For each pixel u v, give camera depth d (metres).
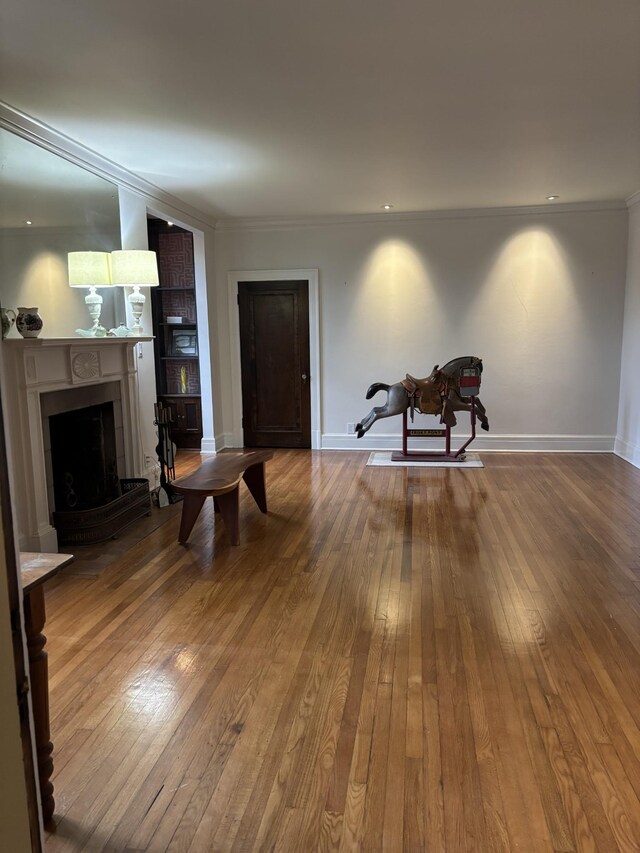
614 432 6.62
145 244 5.13
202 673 2.46
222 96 3.26
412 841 1.64
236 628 2.84
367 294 6.75
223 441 7.24
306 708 2.22
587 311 6.45
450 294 6.62
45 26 2.50
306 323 6.95
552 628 2.79
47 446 3.91
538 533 4.09
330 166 4.65
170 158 4.39
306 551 3.83
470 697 2.27
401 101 3.37
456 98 3.34
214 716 2.19
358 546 3.91
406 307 6.70
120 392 4.73
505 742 2.02
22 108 3.41
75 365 4.03
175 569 3.56
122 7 2.36
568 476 5.66
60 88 3.14
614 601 3.05
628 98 3.37
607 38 2.67
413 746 2.01
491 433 6.80
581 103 3.44
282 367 7.08
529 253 6.44
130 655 2.61
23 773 0.59
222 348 7.12
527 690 2.31
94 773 1.90
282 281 6.89
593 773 1.88
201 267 6.62
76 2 2.32
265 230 6.80
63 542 3.95
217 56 2.80
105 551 3.86
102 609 3.05
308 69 2.96
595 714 2.17
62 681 2.41
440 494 5.11
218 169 4.69
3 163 3.38
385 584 3.30
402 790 1.82
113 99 3.29
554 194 5.78
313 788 1.83
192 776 1.89
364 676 2.42
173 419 7.31
